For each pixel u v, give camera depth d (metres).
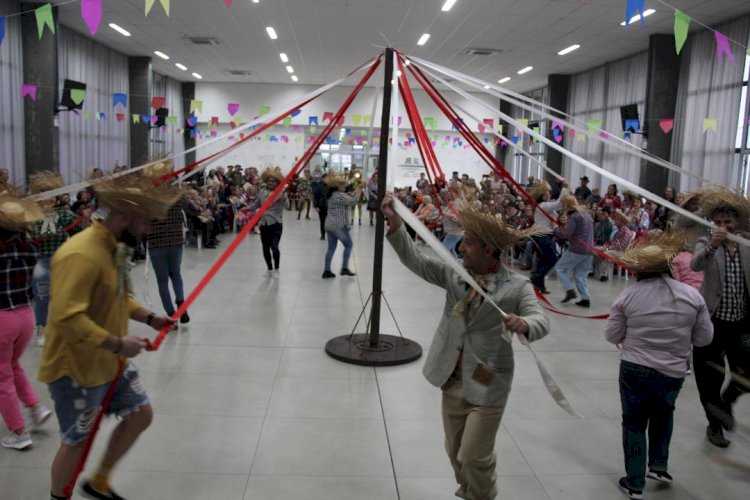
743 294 3.23
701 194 3.50
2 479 2.74
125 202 2.13
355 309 6.27
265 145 23.89
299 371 4.31
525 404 3.87
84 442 2.25
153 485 2.73
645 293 2.76
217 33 14.68
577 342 5.37
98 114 16.14
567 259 6.93
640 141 14.73
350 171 18.80
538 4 10.99
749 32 11.03
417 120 3.34
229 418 3.48
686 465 3.13
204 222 10.28
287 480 2.81
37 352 4.50
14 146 12.02
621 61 16.25
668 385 2.72
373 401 3.79
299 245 11.21
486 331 2.24
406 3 11.45
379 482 2.82
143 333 5.19
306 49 16.50
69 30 14.66
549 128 17.25
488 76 19.86
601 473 3.00
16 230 2.86
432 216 7.64
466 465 2.19
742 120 11.45
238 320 5.69
